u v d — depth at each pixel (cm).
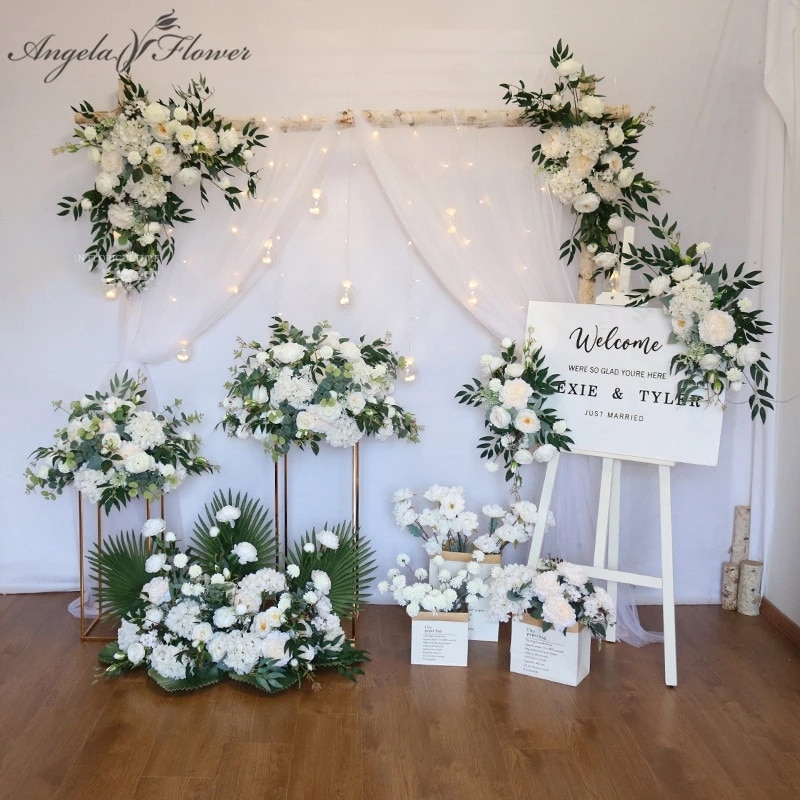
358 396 293
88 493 288
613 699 276
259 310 344
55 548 358
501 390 292
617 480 316
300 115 335
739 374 272
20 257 345
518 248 319
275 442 302
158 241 323
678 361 281
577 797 224
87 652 303
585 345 294
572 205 315
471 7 331
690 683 288
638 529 355
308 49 333
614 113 302
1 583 357
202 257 330
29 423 353
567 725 259
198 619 280
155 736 248
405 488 345
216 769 233
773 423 349
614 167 300
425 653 298
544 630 286
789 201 336
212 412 348
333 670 293
